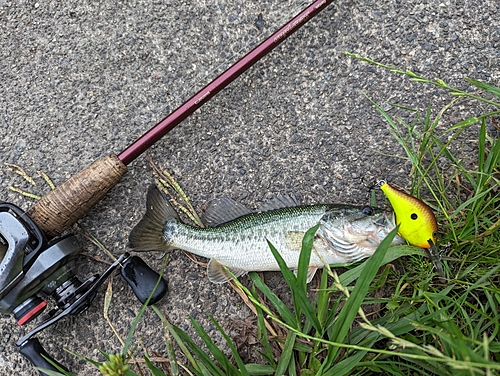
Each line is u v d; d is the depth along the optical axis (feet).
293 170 0.98
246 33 1.00
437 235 0.82
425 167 0.95
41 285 0.82
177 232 0.91
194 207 0.99
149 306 0.95
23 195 1.01
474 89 0.96
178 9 1.01
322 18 0.99
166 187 0.99
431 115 0.97
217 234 0.90
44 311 0.97
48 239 0.87
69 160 1.01
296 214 0.89
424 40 0.98
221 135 0.99
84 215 0.92
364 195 0.96
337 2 0.98
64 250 0.82
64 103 1.02
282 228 0.88
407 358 0.78
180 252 0.97
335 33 0.99
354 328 0.90
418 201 0.82
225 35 1.01
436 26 0.98
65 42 1.02
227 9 1.01
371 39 0.98
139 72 1.01
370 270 0.67
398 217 0.83
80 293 0.86
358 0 0.98
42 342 0.96
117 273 0.96
